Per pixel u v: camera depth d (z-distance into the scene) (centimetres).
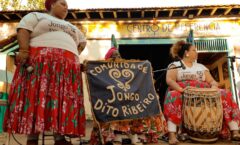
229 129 355
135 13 958
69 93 259
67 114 253
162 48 1270
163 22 977
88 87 313
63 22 284
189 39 858
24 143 372
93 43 975
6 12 928
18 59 258
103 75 321
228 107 353
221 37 964
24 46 258
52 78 255
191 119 337
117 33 977
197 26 971
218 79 1201
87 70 318
